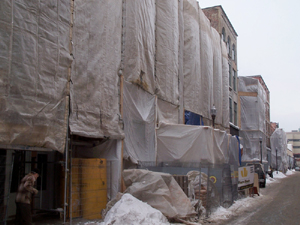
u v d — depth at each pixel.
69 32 9.00
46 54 8.03
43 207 9.62
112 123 10.89
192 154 14.79
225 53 28.56
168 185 9.48
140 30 13.11
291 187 25.02
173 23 16.95
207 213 10.02
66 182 8.38
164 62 15.95
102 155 11.25
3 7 6.99
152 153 14.07
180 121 17.67
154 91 14.72
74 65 9.30
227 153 19.88
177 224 8.55
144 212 8.01
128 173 9.72
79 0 9.70
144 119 13.21
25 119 7.31
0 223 7.02
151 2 14.55
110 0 11.40
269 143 58.84
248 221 10.02
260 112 42.16
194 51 19.66
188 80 19.06
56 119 8.24
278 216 11.02
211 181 11.12
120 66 11.91
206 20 22.89
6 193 7.33
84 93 9.66
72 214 8.91
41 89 7.80
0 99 6.77
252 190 17.31
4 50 6.94
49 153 10.11
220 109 25.09
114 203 8.87
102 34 10.72
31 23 7.66
